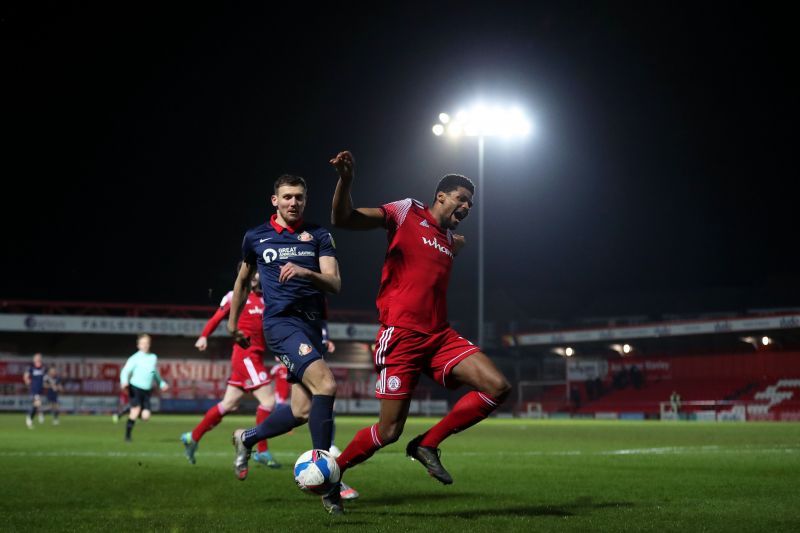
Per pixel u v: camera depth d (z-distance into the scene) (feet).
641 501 23.45
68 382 160.56
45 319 156.25
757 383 160.25
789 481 29.27
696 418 154.30
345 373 178.40
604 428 91.56
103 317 159.02
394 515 20.39
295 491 25.64
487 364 20.47
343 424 106.83
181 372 165.17
